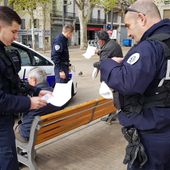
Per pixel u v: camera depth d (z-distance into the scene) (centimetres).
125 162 229
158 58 202
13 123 259
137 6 220
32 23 3139
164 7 3077
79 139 498
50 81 683
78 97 817
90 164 415
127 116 224
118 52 584
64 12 4256
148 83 201
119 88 206
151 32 215
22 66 625
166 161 220
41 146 440
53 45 663
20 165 394
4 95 231
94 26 4878
